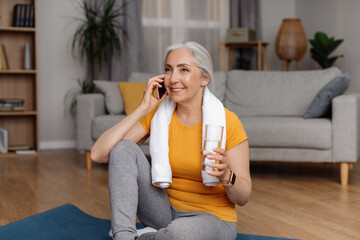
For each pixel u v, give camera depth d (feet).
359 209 8.21
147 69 18.10
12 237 6.52
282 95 12.62
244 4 19.06
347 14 17.08
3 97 16.12
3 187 10.36
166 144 5.08
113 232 4.70
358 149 10.82
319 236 6.72
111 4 15.90
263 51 19.75
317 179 11.02
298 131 10.59
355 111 10.21
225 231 5.01
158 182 5.08
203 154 4.36
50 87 16.93
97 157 5.22
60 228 6.97
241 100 12.91
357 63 16.62
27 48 15.64
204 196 5.18
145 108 5.19
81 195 9.52
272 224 7.34
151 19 18.03
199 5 18.76
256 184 10.51
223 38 19.24
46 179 11.24
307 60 19.44
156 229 5.39
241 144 5.02
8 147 15.64
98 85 13.38
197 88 4.94
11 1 16.02
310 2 19.22
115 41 16.15
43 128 16.94
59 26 16.90
